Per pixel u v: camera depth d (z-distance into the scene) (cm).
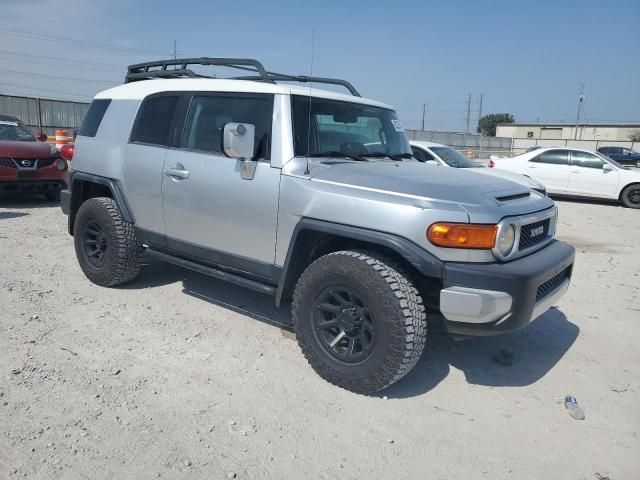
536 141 6122
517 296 314
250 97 406
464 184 358
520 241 347
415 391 356
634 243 893
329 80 505
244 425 306
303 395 341
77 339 405
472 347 430
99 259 517
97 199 510
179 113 452
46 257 620
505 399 353
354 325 339
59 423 298
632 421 332
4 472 256
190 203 430
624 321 504
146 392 336
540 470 281
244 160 391
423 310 327
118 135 501
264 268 392
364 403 336
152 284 536
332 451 288
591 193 1425
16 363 362
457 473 276
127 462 269
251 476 265
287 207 367
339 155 404
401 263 345
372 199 332
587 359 418
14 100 2589
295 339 424
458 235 312
